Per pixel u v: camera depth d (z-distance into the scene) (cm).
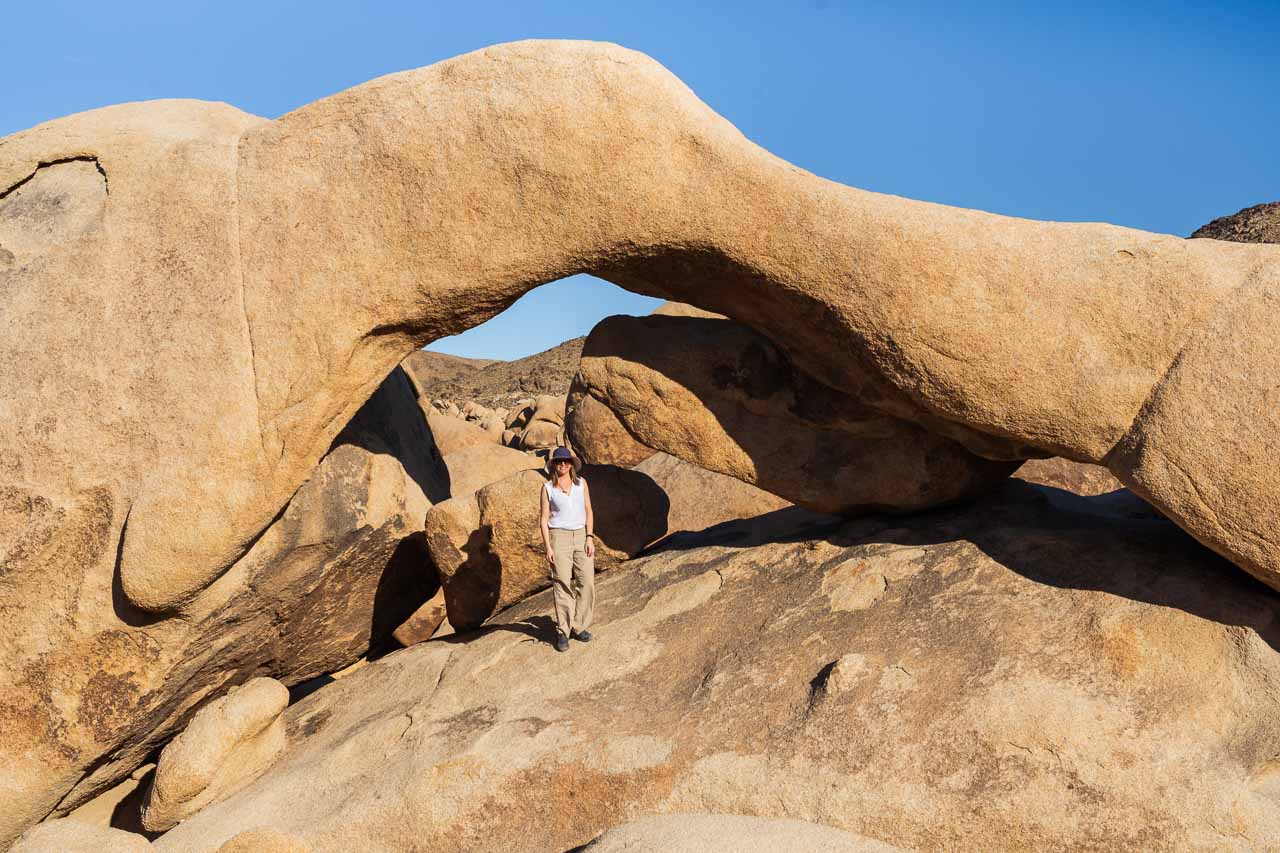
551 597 780
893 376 605
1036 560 608
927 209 581
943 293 568
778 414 702
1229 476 518
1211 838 465
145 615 609
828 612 619
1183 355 533
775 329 663
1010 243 565
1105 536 621
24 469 590
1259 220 2227
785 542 717
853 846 456
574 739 566
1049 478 1041
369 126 596
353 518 697
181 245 611
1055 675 530
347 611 773
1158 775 482
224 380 596
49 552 592
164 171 624
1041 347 561
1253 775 484
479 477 1126
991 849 482
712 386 708
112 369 599
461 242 596
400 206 594
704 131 584
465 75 588
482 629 774
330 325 603
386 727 624
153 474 589
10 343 606
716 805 520
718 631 641
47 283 615
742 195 586
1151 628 539
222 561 602
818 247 586
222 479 591
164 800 600
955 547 636
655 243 608
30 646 595
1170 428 532
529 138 579
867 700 539
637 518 812
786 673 581
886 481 681
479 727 594
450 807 548
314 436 621
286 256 602
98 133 643
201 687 689
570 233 598
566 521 670
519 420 2066
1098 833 474
